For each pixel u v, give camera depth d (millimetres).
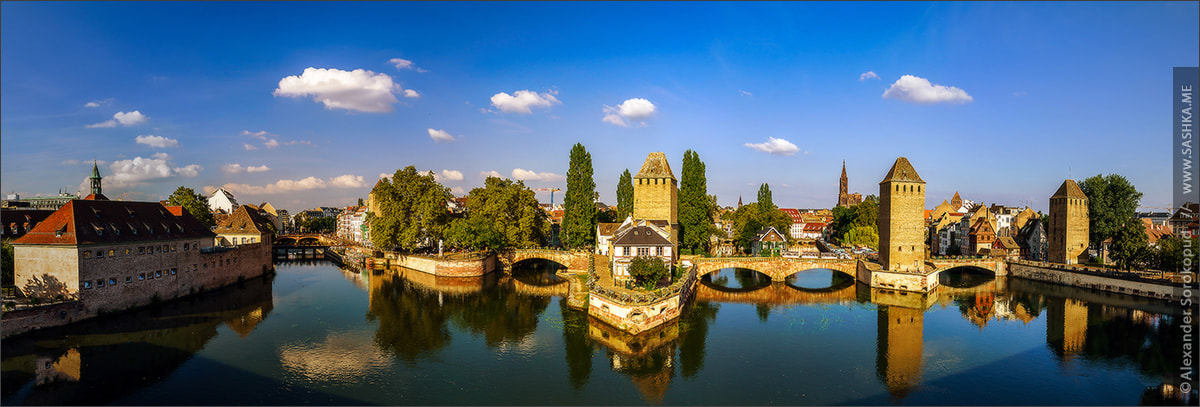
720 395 38219
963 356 47219
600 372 42812
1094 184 93312
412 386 39344
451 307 66625
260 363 43688
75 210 52750
